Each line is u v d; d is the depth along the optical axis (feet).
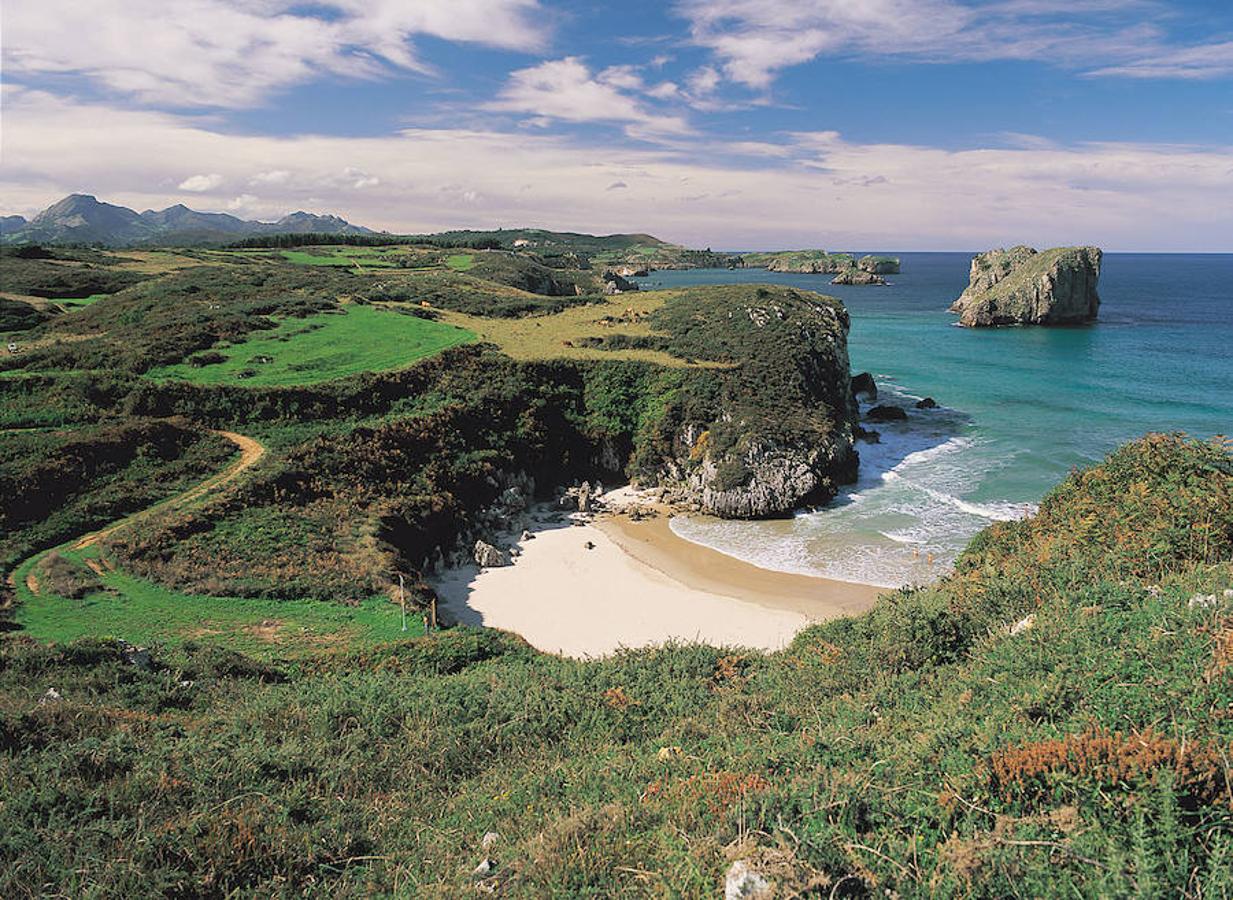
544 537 153.28
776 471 166.50
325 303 253.44
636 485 186.19
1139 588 38.47
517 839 29.78
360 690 60.80
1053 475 175.83
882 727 32.68
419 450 161.07
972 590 51.37
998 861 18.97
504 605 121.08
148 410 155.53
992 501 162.50
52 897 27.61
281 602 103.30
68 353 181.27
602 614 117.70
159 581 103.24
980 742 25.41
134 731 50.65
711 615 116.98
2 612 91.40
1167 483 56.54
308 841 33.40
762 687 50.65
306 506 131.03
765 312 252.62
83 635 88.58
